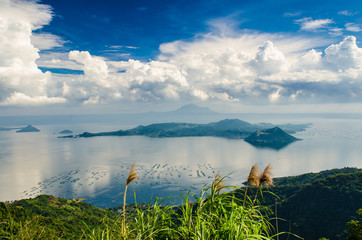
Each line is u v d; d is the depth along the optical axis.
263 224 4.94
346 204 64.50
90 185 190.00
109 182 197.75
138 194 163.12
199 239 4.43
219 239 4.73
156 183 192.38
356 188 70.06
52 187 185.75
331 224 59.03
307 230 58.66
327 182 77.94
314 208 65.94
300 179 143.00
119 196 160.88
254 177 5.30
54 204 91.06
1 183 196.88
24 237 4.79
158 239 4.92
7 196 163.75
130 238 4.77
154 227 4.87
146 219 5.01
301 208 67.81
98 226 4.72
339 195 68.75
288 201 73.38
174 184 187.88
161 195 156.88
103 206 141.50
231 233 4.58
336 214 61.84
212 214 4.84
